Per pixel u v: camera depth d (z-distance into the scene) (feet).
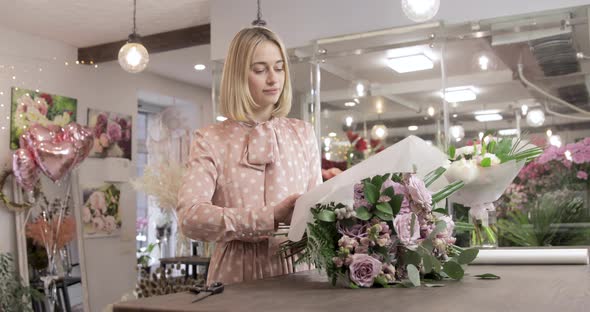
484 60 11.25
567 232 9.91
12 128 16.98
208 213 4.58
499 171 4.99
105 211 19.71
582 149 10.02
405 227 3.83
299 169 5.57
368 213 3.87
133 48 12.67
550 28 10.86
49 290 16.51
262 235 4.53
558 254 5.17
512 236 10.18
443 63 11.60
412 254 3.87
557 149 10.19
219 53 14.66
